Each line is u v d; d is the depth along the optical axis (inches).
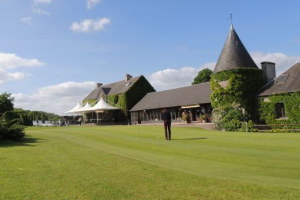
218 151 479.5
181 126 1254.9
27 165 354.6
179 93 1845.5
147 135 815.7
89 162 374.3
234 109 1099.3
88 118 2605.8
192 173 312.8
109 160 388.5
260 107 1160.2
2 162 373.4
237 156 427.8
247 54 1256.8
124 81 2506.2
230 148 512.1
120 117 2274.9
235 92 1184.8
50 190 249.1
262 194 232.1
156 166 346.0
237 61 1215.6
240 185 258.4
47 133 955.3
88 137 793.6
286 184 265.0
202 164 370.0
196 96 1627.7
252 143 575.5
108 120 2308.1
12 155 436.1
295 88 1037.8
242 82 1188.5
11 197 231.0
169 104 1748.3
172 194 236.8
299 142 567.8
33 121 2194.9
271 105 1115.3
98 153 457.4
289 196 225.8
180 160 400.8
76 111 2229.3
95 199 226.8
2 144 600.4
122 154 461.1
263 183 268.1
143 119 2036.2
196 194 235.8
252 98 1203.9
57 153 460.8
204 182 270.4
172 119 1749.5
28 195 236.2
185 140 663.8
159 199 225.8
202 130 1008.9
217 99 1229.7
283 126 1032.8
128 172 313.1
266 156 422.6
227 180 279.0
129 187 256.5
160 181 275.0
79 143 641.6
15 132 682.2
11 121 710.5
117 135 831.1
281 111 1099.3
